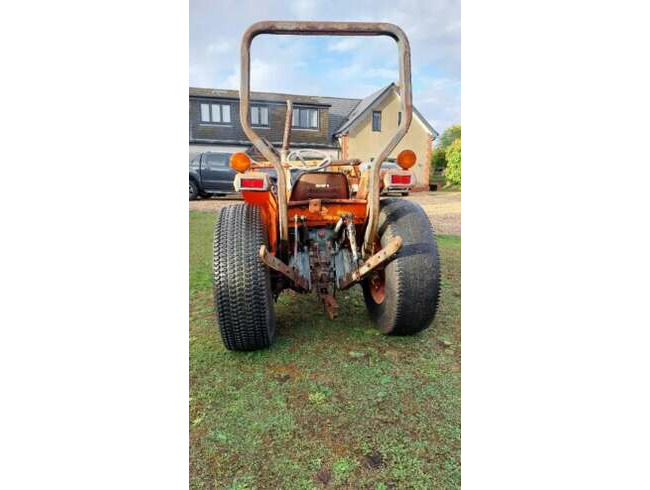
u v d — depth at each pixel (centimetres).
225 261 213
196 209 888
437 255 235
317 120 1809
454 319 285
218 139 1641
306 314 292
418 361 225
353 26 194
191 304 319
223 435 168
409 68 202
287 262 248
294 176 298
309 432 171
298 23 191
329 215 249
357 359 228
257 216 229
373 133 1747
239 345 228
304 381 206
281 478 148
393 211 245
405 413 182
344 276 246
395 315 237
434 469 152
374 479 148
